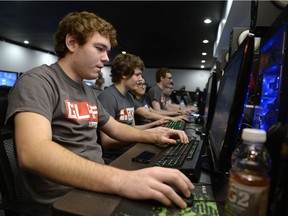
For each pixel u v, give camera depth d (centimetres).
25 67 835
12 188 73
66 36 93
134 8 418
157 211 46
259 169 41
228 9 330
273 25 70
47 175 53
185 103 582
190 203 48
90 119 97
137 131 112
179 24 503
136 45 727
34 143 57
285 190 35
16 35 679
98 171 51
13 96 73
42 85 78
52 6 429
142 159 79
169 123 182
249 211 35
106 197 49
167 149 95
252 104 96
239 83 58
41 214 59
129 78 176
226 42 478
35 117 67
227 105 75
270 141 42
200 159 79
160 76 379
